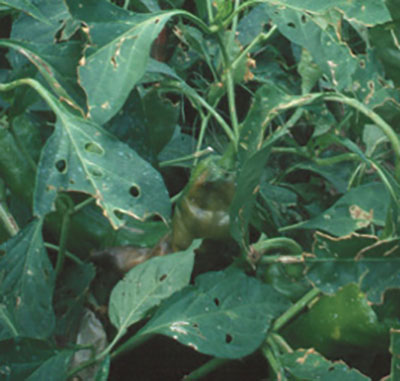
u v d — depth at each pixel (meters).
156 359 0.72
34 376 0.60
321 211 0.83
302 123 0.89
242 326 0.64
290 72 0.94
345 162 0.84
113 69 0.64
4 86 0.67
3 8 0.72
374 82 0.77
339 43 0.69
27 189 0.75
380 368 0.67
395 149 0.68
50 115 0.82
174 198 0.79
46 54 0.69
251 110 0.67
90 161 0.63
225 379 0.70
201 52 0.87
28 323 0.64
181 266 0.65
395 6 0.72
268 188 0.82
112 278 0.71
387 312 0.64
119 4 0.90
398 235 0.65
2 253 0.68
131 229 0.75
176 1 0.92
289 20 0.69
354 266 0.63
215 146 0.90
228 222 0.68
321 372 0.63
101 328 0.70
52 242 0.81
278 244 0.71
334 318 0.65
